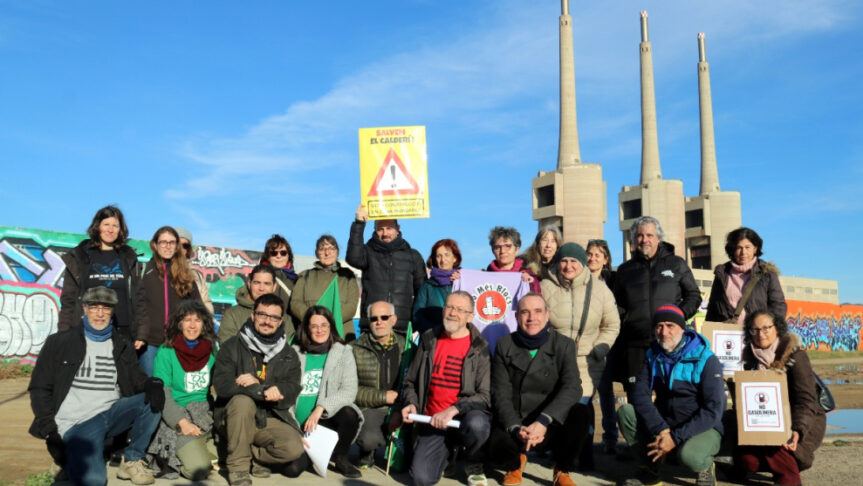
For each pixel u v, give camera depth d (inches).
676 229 4037.9
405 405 217.6
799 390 205.5
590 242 279.3
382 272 272.5
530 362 209.5
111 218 234.7
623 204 4190.5
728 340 223.6
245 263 900.0
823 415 207.6
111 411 200.5
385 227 273.3
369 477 220.7
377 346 233.1
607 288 245.1
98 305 198.8
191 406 216.8
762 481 217.3
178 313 218.5
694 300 245.6
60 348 197.8
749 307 243.1
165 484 207.2
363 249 267.7
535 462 247.1
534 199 3833.7
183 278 249.8
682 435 194.5
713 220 4069.9
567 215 3668.8
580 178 3654.0
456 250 272.4
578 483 212.2
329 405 218.8
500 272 262.8
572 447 201.3
